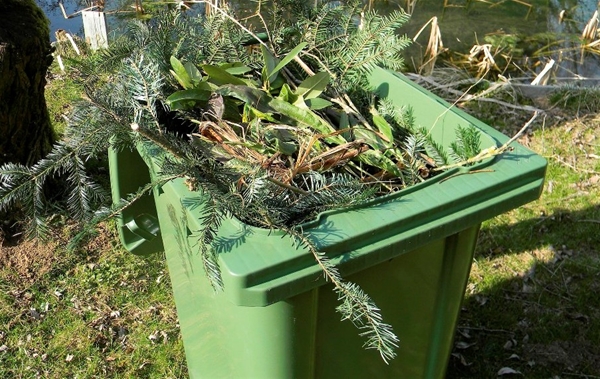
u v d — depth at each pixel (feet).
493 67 15.33
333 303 4.80
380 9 18.20
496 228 10.62
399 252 4.32
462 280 5.52
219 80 5.77
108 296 9.32
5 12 9.45
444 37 16.83
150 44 6.04
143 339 8.68
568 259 10.05
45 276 9.55
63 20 17.06
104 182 11.14
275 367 4.89
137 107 4.87
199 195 4.44
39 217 5.06
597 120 13.08
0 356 8.42
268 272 3.94
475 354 8.55
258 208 4.19
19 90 9.40
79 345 8.57
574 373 8.33
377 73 6.11
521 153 4.83
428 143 5.27
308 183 5.00
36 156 10.19
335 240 4.09
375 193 4.96
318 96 5.91
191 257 5.40
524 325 8.98
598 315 9.13
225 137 5.22
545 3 18.78
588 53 16.37
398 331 5.50
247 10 14.64
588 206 11.03
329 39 6.38
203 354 6.49
